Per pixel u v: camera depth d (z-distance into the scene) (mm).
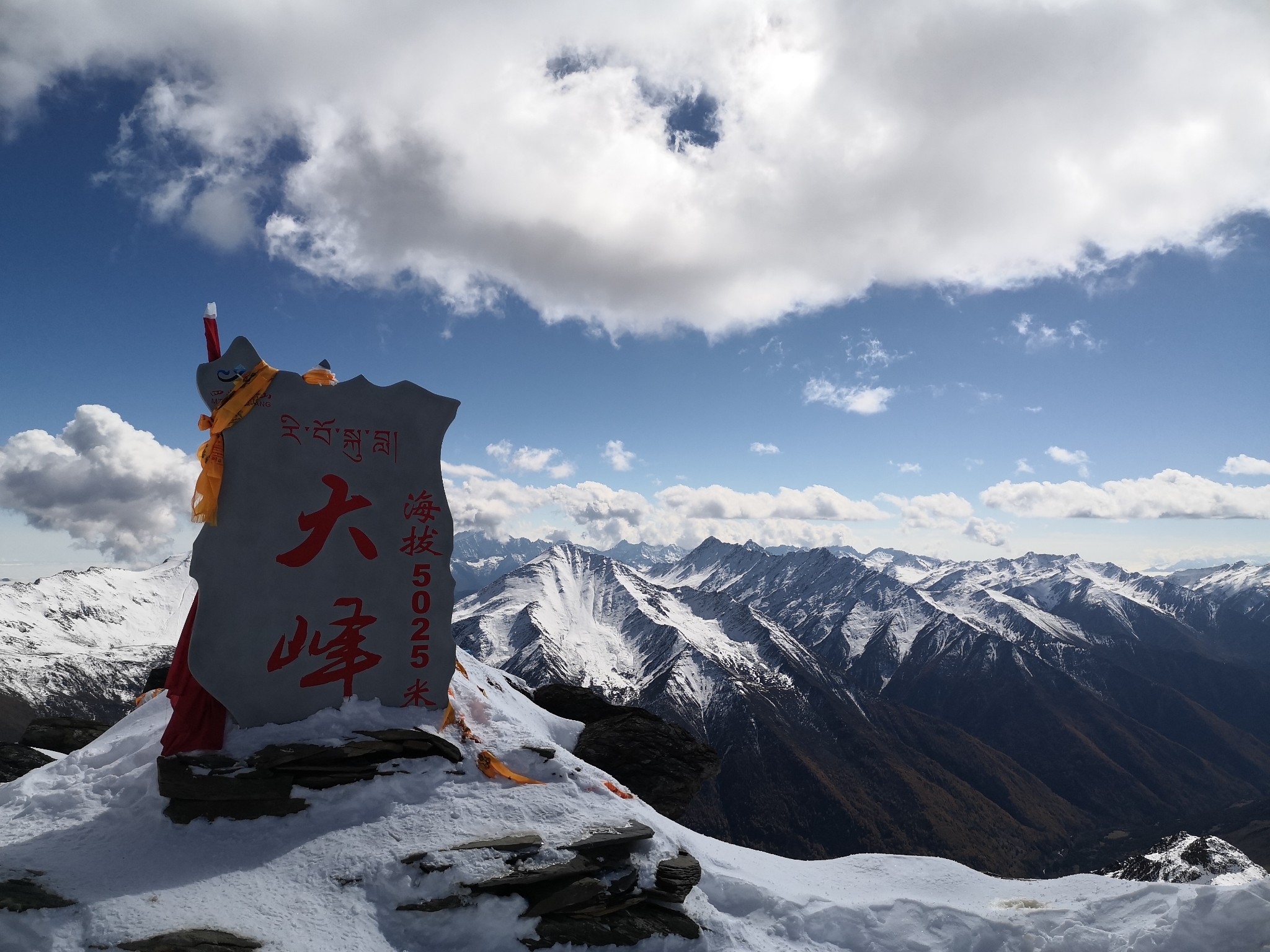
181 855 9805
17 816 10539
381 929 8883
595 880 9820
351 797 10867
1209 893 10086
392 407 12789
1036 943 10438
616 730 18781
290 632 11820
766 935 10500
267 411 11992
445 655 12781
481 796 11172
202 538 11500
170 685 11477
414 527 12758
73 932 8117
